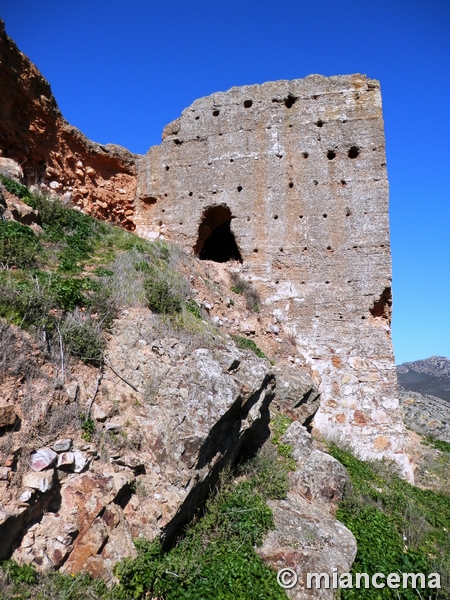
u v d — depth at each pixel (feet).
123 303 30.25
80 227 42.06
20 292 25.07
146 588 18.35
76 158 56.39
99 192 58.23
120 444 21.67
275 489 26.76
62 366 22.88
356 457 43.27
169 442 22.47
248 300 50.34
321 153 53.16
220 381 24.93
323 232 51.72
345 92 53.98
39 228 38.01
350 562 23.84
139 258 39.88
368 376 47.52
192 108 58.95
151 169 59.98
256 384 27.71
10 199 37.73
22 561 16.63
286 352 48.16
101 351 25.39
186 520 22.41
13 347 21.36
